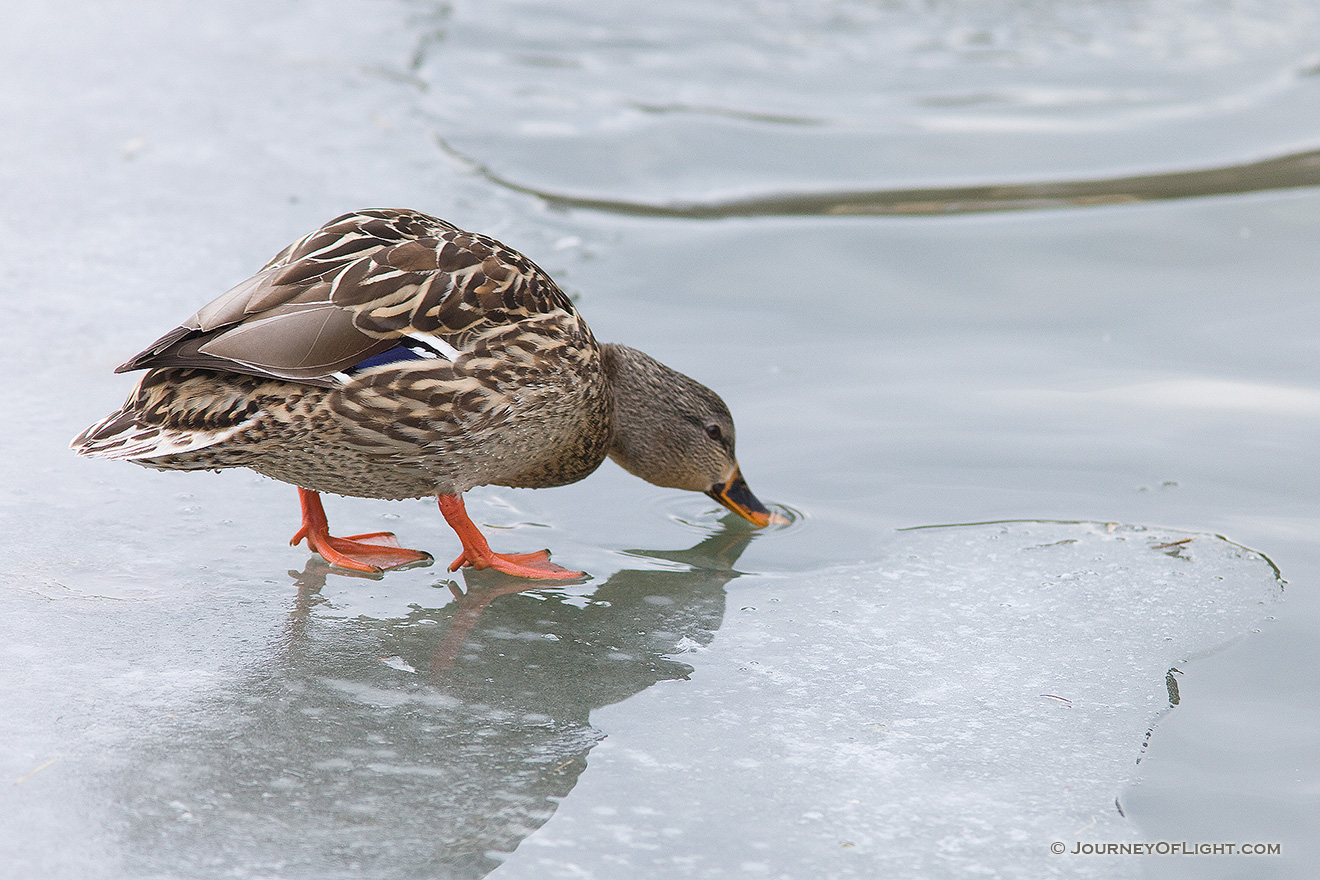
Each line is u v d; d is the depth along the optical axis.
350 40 20.41
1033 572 8.47
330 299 7.51
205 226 13.88
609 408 9.59
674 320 12.48
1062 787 6.18
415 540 8.95
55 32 20.42
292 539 8.64
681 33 21.17
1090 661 7.39
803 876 5.47
